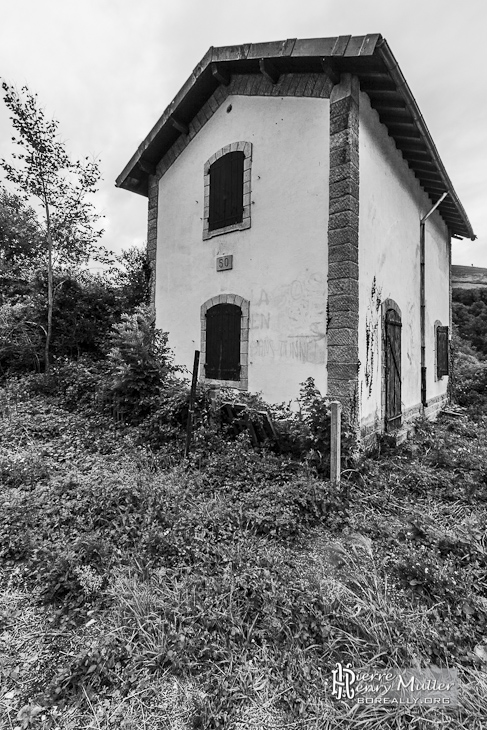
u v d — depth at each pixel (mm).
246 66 5578
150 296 7695
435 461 4598
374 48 3957
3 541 2779
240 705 1634
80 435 5371
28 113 7723
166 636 1916
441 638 1902
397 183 5945
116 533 2797
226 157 6047
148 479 3682
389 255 5652
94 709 1630
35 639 2020
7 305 8797
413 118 4949
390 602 2141
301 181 4973
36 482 3773
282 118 5223
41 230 11344
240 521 2971
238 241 5855
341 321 4477
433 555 2568
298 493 3320
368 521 3170
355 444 4199
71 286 9117
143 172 7777
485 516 3189
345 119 4512
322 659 1837
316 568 2508
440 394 8656
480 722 1542
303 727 1547
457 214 8320
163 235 7406
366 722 1547
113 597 2229
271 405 4898
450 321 9688
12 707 1654
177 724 1567
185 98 6359
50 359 8844
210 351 6328
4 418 5875
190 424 4539
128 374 5840
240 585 2238
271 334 5320
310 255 4852
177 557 2541
